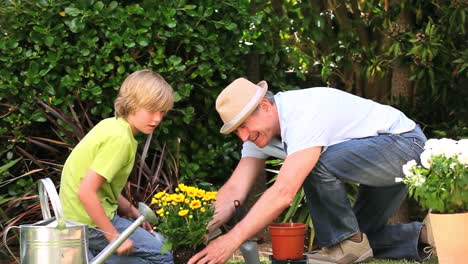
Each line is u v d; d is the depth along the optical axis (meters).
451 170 2.74
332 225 3.54
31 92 4.16
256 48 4.61
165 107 3.29
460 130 5.05
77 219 3.20
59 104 4.23
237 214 3.49
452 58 4.94
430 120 5.30
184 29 4.20
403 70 5.24
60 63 4.15
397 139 3.54
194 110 4.47
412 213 5.27
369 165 3.48
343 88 5.61
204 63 4.28
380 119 3.58
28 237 2.62
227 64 4.39
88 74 4.11
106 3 4.21
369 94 5.43
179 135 4.41
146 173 4.28
